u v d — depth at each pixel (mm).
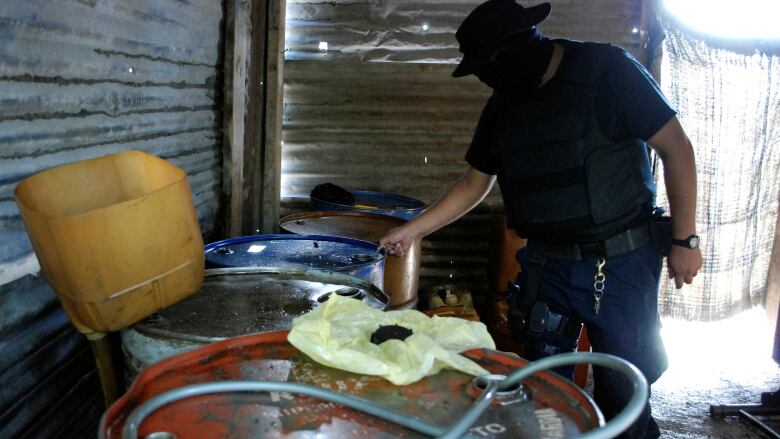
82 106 1974
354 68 4258
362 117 4324
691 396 3650
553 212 2281
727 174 4500
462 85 4266
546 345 2469
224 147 3344
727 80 4332
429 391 1165
